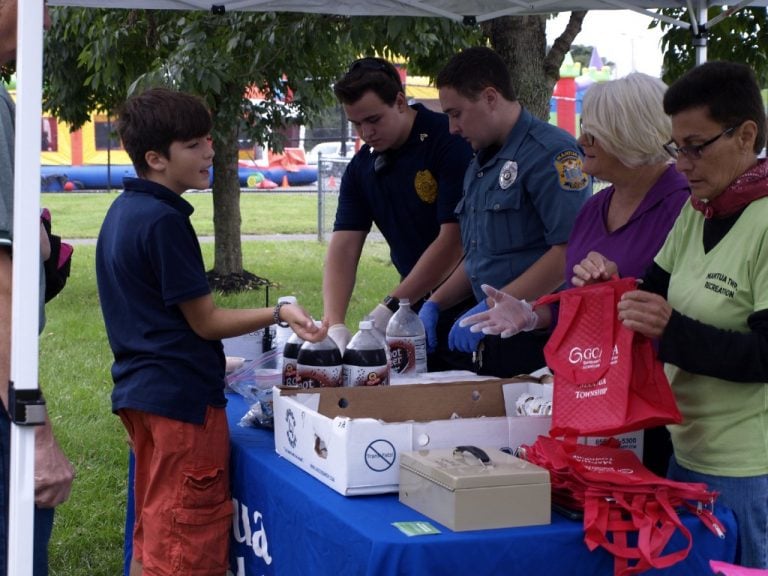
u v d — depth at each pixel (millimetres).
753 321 1812
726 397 1898
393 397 2254
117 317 2334
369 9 4395
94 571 3826
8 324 1901
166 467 2266
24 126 1644
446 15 4504
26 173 1649
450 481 1738
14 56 1963
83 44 8523
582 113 2271
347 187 3525
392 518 1814
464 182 3133
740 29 5941
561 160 2799
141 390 2256
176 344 2260
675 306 1979
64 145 25641
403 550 1671
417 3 4391
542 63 5867
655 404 1880
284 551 2062
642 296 1836
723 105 1814
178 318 2270
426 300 3404
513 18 5785
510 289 2773
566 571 1759
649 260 2250
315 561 1908
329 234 16719
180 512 2256
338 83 3223
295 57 7176
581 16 5988
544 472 1792
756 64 5988
